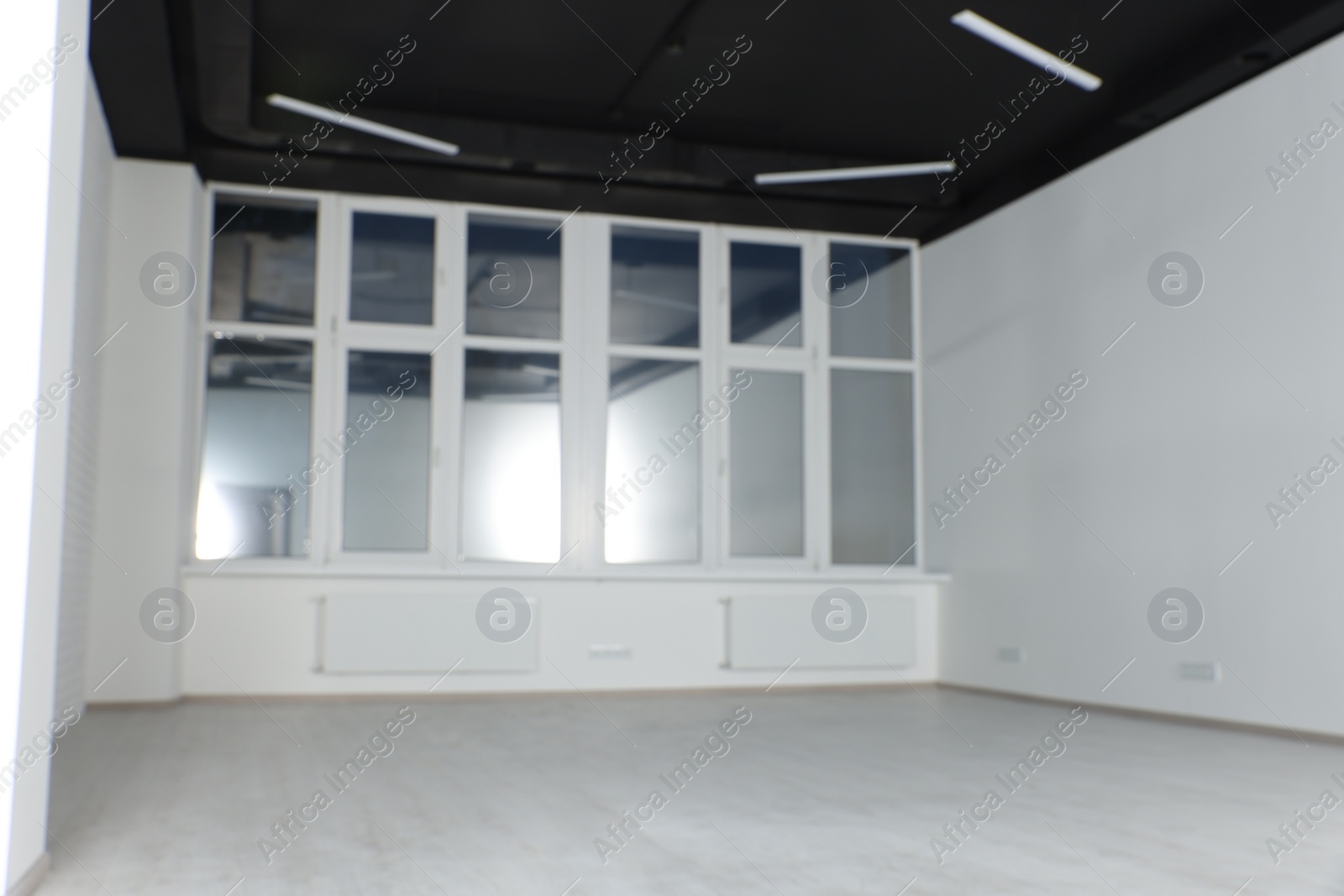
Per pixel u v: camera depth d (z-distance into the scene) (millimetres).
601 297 8055
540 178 7340
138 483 6688
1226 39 5629
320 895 2768
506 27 5688
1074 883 2861
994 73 6207
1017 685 7387
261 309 7469
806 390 8406
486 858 3145
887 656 8148
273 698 7047
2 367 2654
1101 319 6715
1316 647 5285
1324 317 5305
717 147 7219
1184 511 6059
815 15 5551
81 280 5770
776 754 5094
